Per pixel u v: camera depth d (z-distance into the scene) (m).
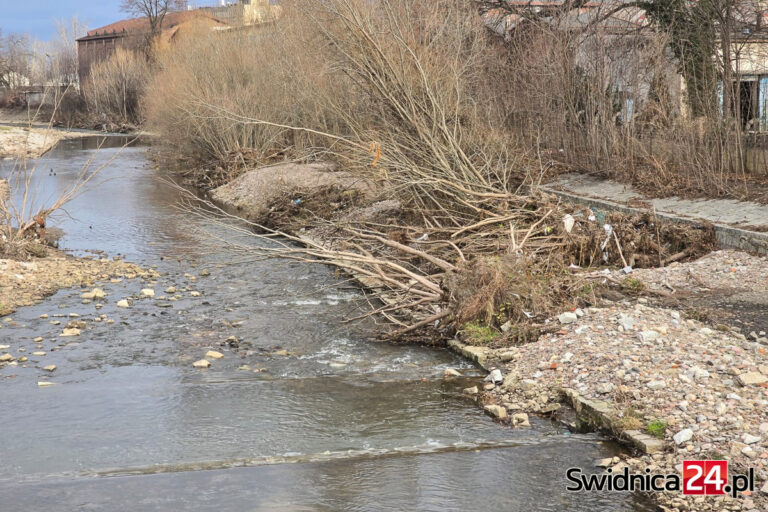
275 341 10.26
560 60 21.06
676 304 10.48
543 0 26.20
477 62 18.55
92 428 7.25
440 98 15.27
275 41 29.12
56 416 7.55
